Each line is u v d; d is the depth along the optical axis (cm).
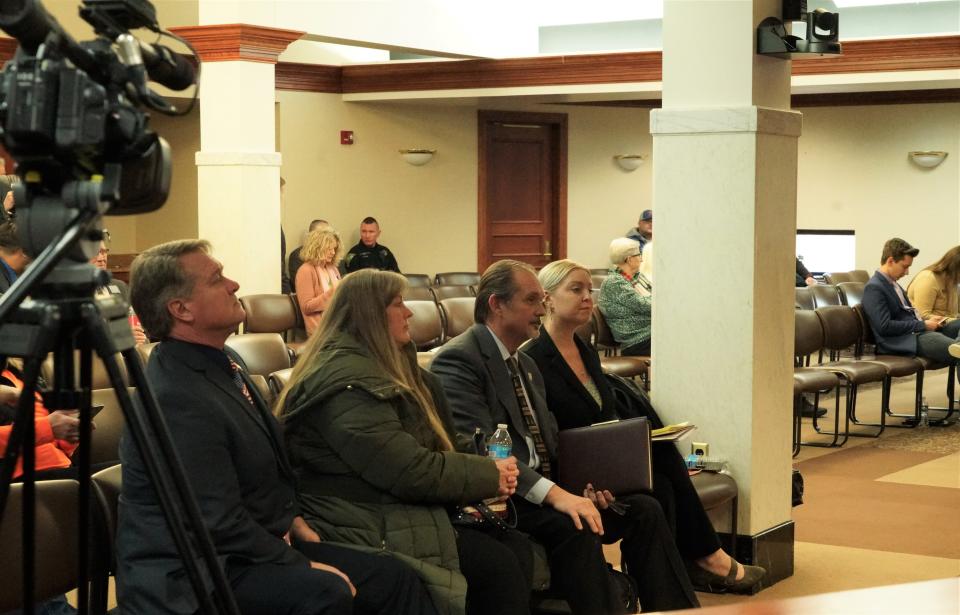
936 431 759
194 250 269
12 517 239
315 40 890
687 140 439
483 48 1064
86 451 190
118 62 173
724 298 436
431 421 310
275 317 740
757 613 103
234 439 264
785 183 447
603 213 1337
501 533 320
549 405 377
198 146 1165
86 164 169
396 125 1196
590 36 1143
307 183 1130
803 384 675
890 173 1266
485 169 1261
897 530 515
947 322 783
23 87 163
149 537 251
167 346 265
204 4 807
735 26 429
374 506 293
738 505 438
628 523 350
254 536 259
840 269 1288
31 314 167
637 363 724
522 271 354
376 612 276
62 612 288
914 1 1039
